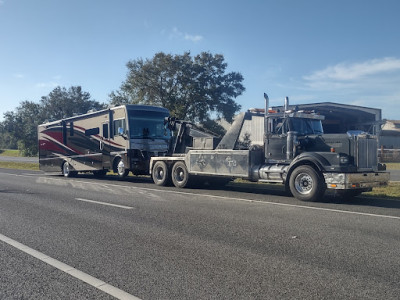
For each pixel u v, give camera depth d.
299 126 11.45
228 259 5.27
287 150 11.26
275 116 11.65
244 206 9.62
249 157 11.85
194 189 13.73
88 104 83.00
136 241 6.26
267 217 8.14
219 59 40.34
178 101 39.53
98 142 18.48
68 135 20.94
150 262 5.18
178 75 39.53
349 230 6.88
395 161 36.06
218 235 6.60
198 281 4.46
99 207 9.66
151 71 39.03
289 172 10.99
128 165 16.38
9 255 5.58
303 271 4.77
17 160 52.25
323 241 6.14
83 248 5.89
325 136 10.78
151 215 8.48
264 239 6.30
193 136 14.13
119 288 4.29
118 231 6.97
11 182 17.27
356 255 5.40
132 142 16.45
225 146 12.76
